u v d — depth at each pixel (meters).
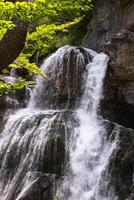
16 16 3.96
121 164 9.53
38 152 10.09
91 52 13.00
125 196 9.10
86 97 12.34
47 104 13.29
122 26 12.64
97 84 12.14
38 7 3.91
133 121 11.51
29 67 6.21
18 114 12.97
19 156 10.45
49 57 13.72
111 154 9.84
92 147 10.23
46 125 10.52
